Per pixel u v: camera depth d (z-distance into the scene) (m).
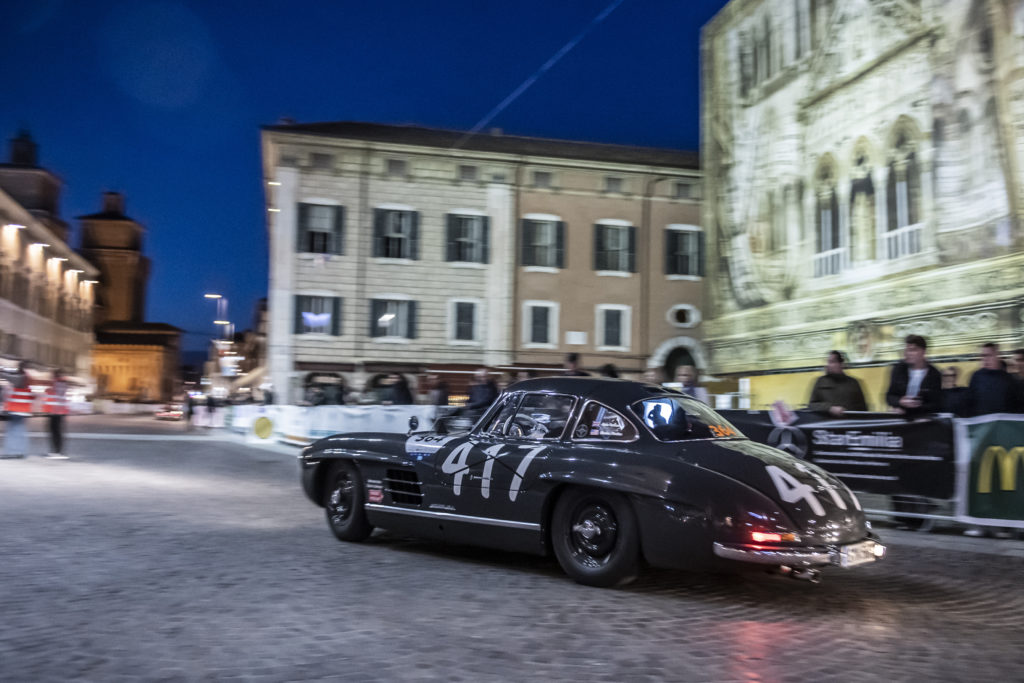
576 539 5.77
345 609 4.93
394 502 7.00
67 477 12.09
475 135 35.81
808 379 19.73
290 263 32.88
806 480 5.44
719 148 23.75
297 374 32.69
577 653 4.16
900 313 16.78
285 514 8.97
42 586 5.33
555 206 34.75
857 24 18.08
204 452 18.94
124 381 84.25
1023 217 13.79
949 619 5.11
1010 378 8.26
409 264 33.69
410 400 18.22
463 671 3.84
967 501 8.05
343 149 33.31
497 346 34.06
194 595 5.19
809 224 19.78
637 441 5.74
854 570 6.56
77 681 3.59
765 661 4.12
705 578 6.05
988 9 14.45
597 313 34.81
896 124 16.91
